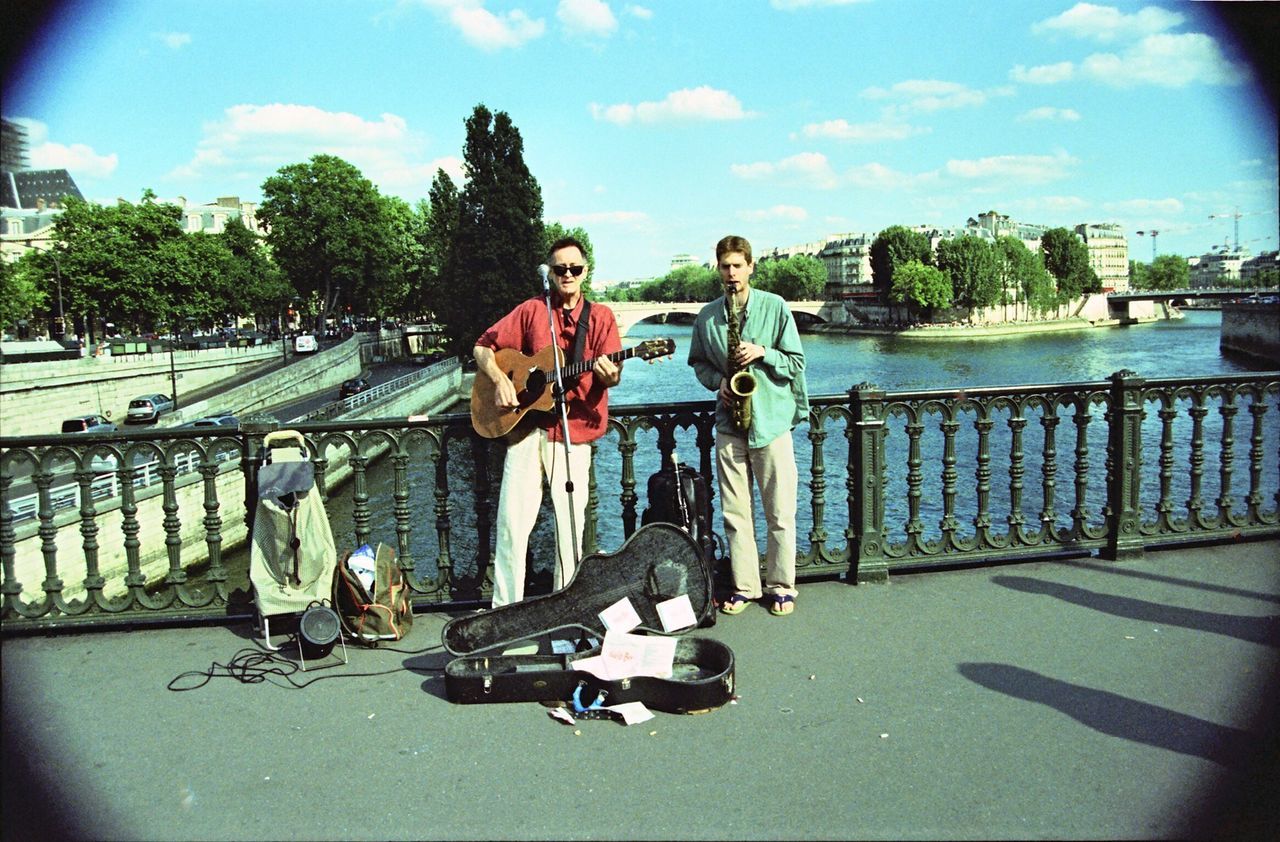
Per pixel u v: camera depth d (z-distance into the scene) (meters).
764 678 4.04
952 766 3.27
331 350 61.09
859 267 183.25
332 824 3.00
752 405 4.70
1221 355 71.06
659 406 5.16
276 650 4.54
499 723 3.70
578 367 4.43
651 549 4.39
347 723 3.73
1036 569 5.50
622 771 3.29
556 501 4.57
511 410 4.48
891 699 3.81
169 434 4.89
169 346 53.81
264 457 4.88
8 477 4.82
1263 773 3.17
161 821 3.03
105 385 41.03
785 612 4.83
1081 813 2.97
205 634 4.81
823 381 56.97
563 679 3.86
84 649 4.62
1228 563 5.53
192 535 21.44
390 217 82.06
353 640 4.61
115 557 18.52
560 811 3.04
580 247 4.52
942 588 5.19
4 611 4.84
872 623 4.68
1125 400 5.58
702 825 2.95
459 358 64.94
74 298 50.75
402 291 89.50
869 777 3.21
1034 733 3.50
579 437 4.58
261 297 69.56
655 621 4.36
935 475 25.53
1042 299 131.88
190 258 55.38
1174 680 3.93
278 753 3.49
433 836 2.92
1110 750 3.36
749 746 3.45
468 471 34.47
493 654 4.12
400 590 4.75
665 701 3.75
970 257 118.81
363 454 4.98
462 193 59.53
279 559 4.59
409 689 4.05
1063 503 21.77
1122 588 5.13
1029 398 5.54
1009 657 4.21
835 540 17.86
